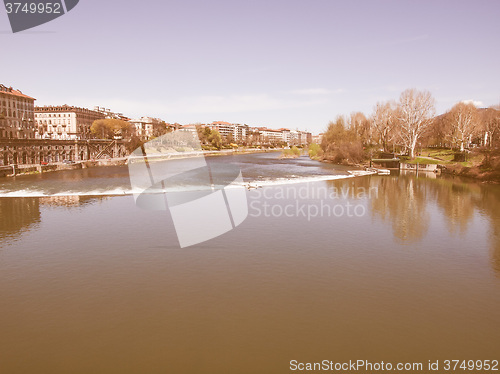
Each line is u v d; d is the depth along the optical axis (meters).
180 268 22.66
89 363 13.24
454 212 40.34
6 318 16.48
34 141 96.31
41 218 36.72
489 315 17.20
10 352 13.85
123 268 22.66
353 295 19.16
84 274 21.70
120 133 132.75
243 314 16.98
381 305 18.08
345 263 23.80
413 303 18.33
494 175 71.50
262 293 19.23
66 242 28.22
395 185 64.31
